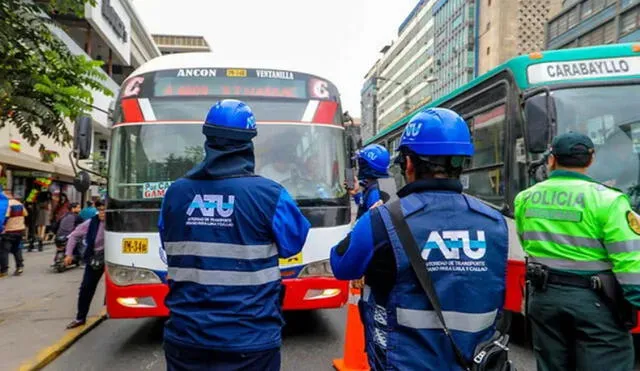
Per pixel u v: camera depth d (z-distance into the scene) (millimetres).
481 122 6453
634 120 5215
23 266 13148
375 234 1943
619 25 30000
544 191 3264
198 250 2449
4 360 5281
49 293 9547
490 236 2002
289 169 5832
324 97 6219
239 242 2447
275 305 2545
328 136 6066
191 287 2453
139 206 5445
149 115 5781
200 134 5762
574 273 3033
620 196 2975
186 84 5918
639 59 5359
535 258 3232
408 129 2135
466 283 1935
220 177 2508
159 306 5312
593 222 2990
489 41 64125
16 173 18828
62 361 5492
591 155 3227
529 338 5977
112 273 5383
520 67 5438
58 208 15461
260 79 6055
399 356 1901
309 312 7590
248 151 2607
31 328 6645
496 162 5949
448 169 2070
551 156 3398
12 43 7945
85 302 6691
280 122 5961
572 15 36000
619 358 2947
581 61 5344
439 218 1978
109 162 5719
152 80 5895
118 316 5344
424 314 1905
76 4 8297
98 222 6672
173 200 2553
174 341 2455
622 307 2928
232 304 2410
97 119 24547
